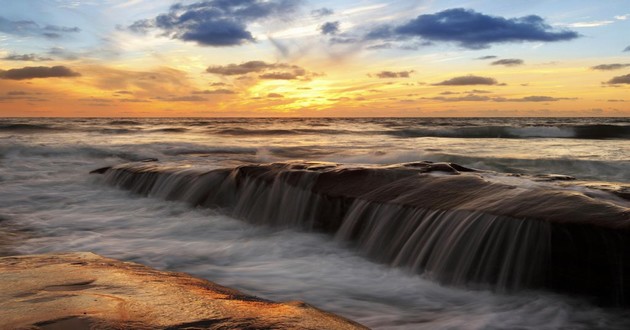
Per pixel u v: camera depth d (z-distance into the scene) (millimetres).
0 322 2531
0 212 9172
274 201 8031
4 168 15508
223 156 19766
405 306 4449
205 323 2576
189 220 8398
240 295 3305
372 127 49281
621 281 4387
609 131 33062
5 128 35469
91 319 2578
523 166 17078
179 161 16516
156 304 2875
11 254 6273
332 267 5684
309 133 38688
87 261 4094
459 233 5316
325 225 7164
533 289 4797
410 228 5902
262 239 7082
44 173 14391
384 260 5957
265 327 2543
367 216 6543
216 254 6250
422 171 7617
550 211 4996
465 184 6508
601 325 4016
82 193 11164
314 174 7879
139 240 7062
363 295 4754
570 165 16719
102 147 21219
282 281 5160
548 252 4758
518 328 3900
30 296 3006
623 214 4699
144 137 31281
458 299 4656
